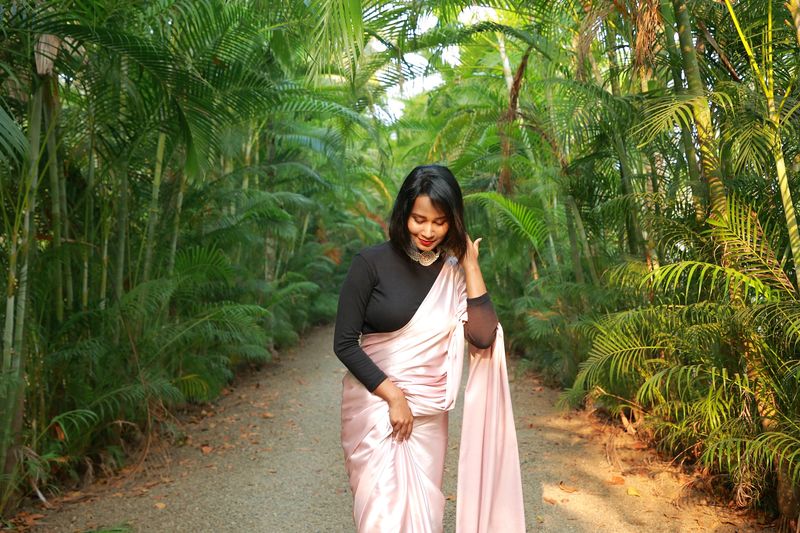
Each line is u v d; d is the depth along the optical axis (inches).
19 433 135.0
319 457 180.1
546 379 269.6
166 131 168.1
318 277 551.2
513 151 284.8
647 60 130.6
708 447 115.3
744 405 115.1
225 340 230.7
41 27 124.4
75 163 168.6
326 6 108.1
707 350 120.9
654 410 151.6
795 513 111.3
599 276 195.9
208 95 148.6
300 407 246.8
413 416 76.6
